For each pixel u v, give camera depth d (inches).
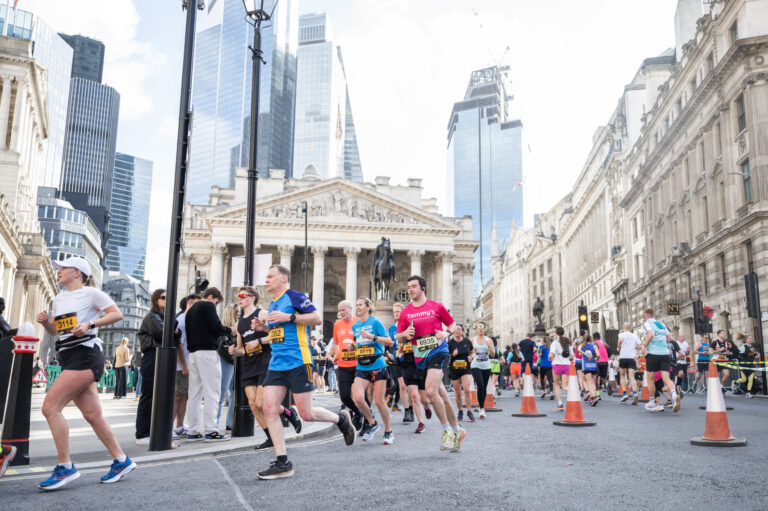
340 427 289.3
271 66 6806.1
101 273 5413.4
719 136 1466.5
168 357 343.6
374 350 384.5
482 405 563.2
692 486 233.0
